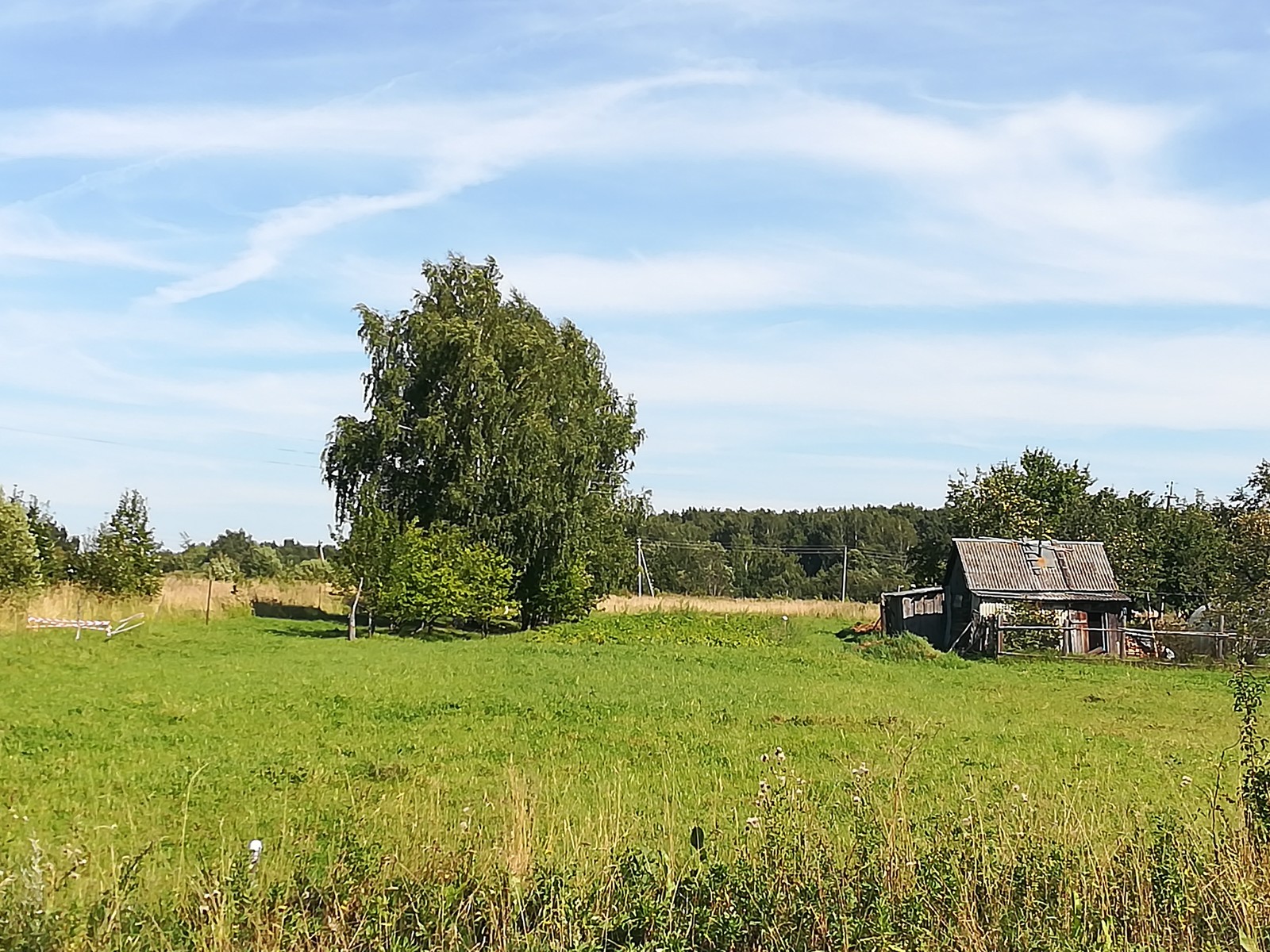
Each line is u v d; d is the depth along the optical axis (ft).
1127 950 23.00
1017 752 62.90
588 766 55.21
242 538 347.15
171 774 50.26
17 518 135.23
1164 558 201.57
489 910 24.06
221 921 22.70
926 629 188.44
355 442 174.29
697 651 135.54
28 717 65.31
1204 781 50.80
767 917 23.77
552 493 173.88
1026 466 249.55
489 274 187.73
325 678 91.97
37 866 22.67
